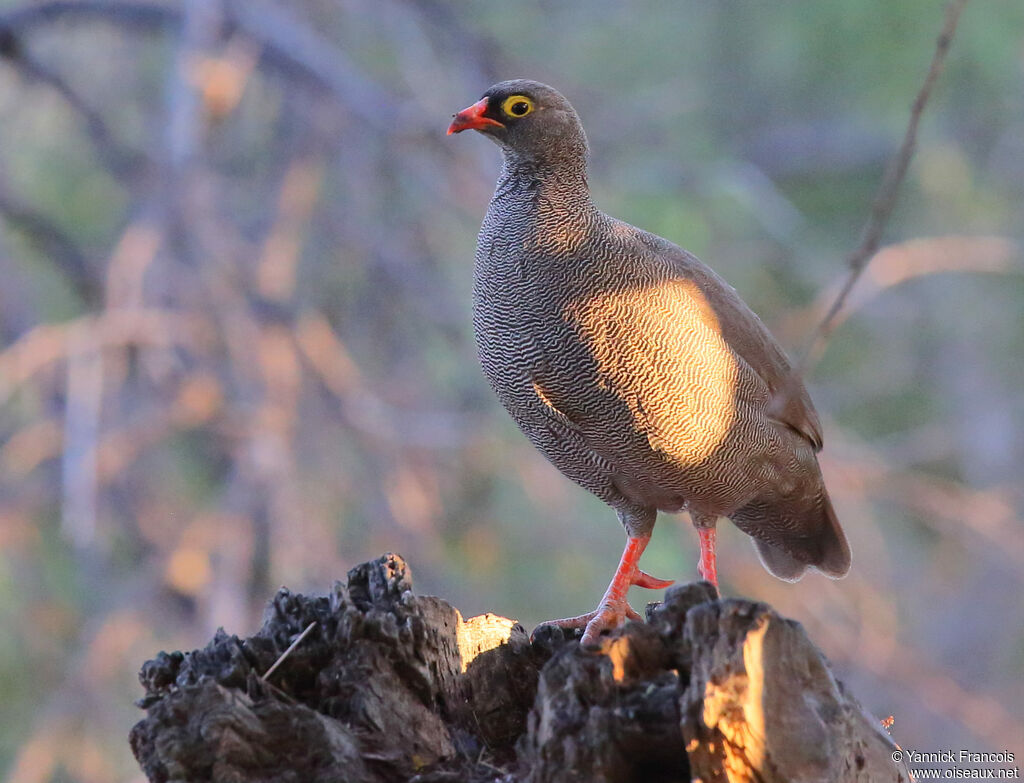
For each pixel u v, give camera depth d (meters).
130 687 14.15
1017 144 20.53
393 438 13.88
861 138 20.08
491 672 6.10
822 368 19.25
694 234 15.28
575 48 18.30
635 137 15.78
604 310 6.94
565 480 14.45
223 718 5.31
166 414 13.39
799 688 5.09
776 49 19.42
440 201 15.05
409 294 14.83
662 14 19.22
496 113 7.20
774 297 17.11
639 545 7.57
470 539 14.70
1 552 14.45
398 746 5.68
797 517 8.01
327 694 5.76
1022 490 20.11
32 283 15.95
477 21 16.94
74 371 12.83
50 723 13.48
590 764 5.07
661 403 7.02
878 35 18.72
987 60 18.48
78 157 16.38
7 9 15.41
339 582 5.93
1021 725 17.98
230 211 14.72
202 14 13.65
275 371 13.42
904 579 20.06
